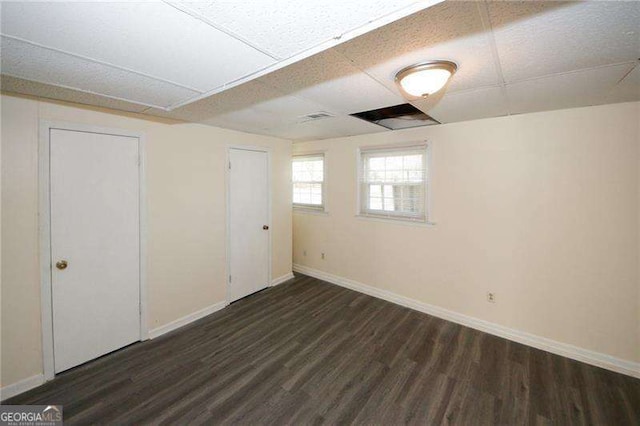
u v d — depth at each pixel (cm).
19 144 199
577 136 237
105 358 244
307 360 242
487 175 282
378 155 364
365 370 229
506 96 209
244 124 310
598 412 188
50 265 215
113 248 249
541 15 109
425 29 121
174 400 197
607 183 227
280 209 420
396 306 348
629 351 223
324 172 427
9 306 199
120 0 92
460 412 188
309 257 462
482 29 120
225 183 340
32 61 141
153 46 125
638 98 210
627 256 222
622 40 127
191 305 311
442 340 273
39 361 212
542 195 255
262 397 201
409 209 343
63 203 220
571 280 245
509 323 276
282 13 100
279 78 176
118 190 250
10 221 198
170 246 290
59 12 98
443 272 316
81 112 225
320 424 179
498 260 280
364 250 387
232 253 354
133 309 264
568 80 177
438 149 311
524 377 221
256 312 333
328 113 261
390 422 180
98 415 184
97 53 132
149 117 268
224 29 111
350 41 131
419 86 164
